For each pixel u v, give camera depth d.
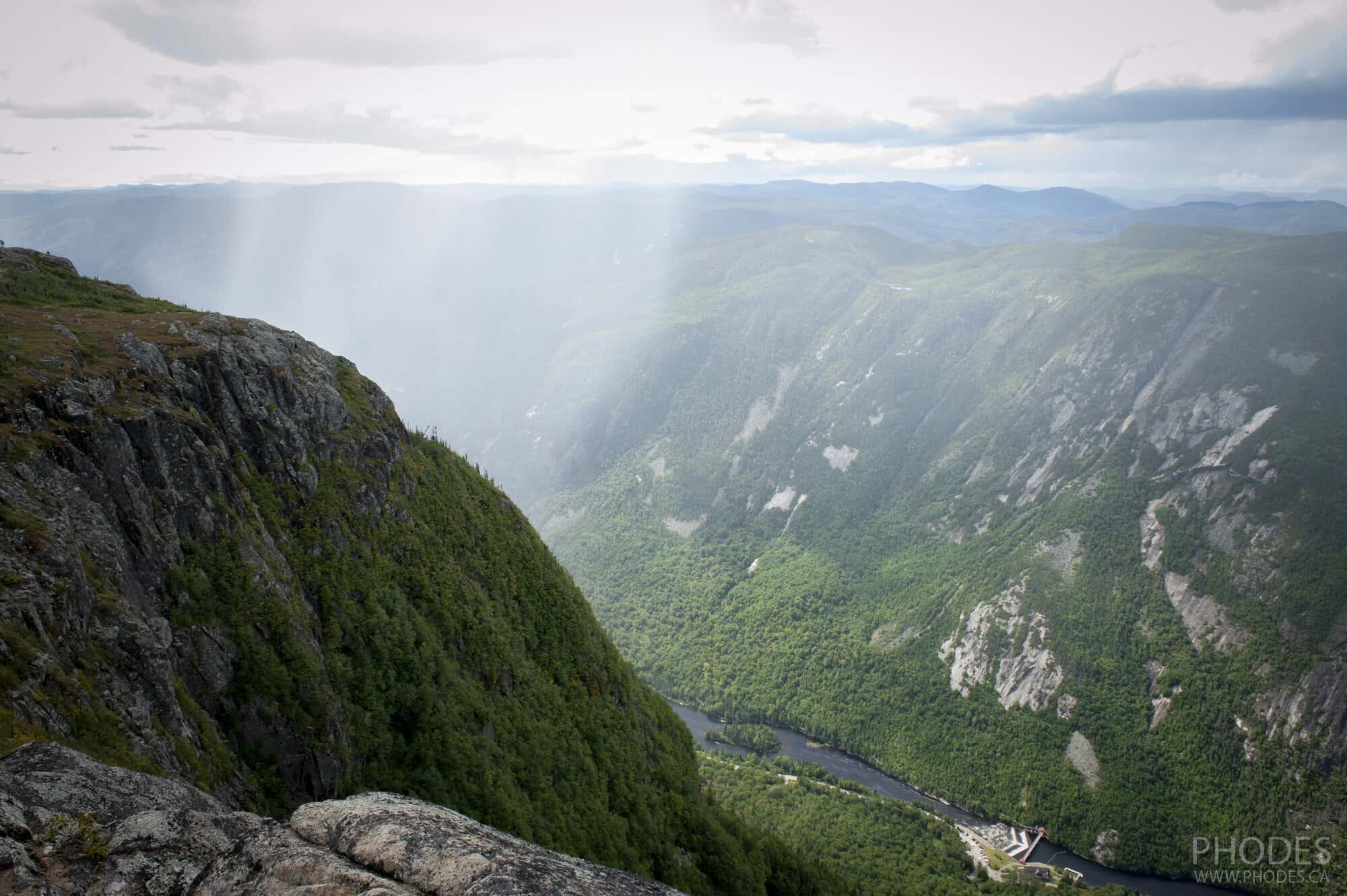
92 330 64.50
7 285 78.06
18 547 40.81
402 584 84.94
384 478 90.12
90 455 50.44
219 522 60.91
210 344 70.69
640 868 94.81
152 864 20.25
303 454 78.00
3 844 19.28
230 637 57.53
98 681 40.88
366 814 20.81
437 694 79.00
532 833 79.06
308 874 18.41
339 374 95.75
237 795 50.44
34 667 36.38
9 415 47.44
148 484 54.97
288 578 67.44
